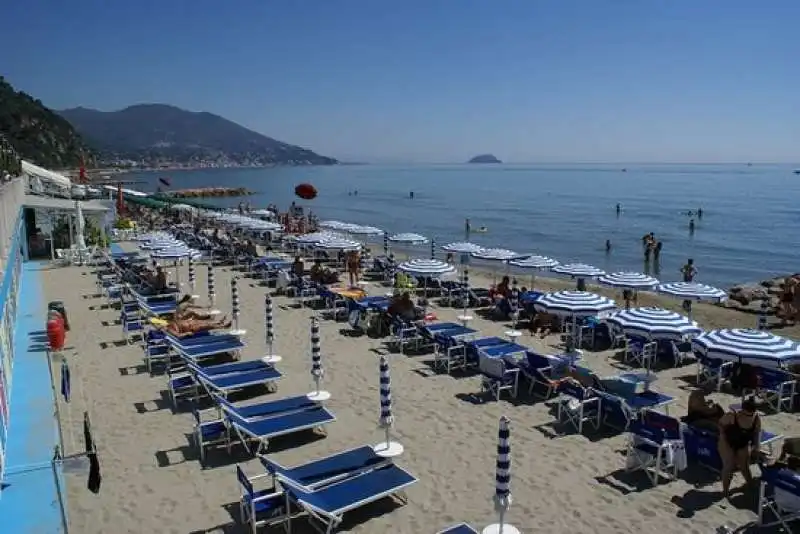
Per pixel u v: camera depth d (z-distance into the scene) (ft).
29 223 92.17
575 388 34.45
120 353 46.42
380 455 28.71
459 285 68.13
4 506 24.98
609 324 45.50
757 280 101.86
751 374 37.65
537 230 168.55
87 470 23.02
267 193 398.01
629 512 26.08
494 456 31.07
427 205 269.85
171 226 128.57
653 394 35.50
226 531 24.77
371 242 142.51
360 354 47.32
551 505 26.66
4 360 35.76
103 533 24.50
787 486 23.91
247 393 39.14
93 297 65.16
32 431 32.14
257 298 66.85
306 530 24.90
